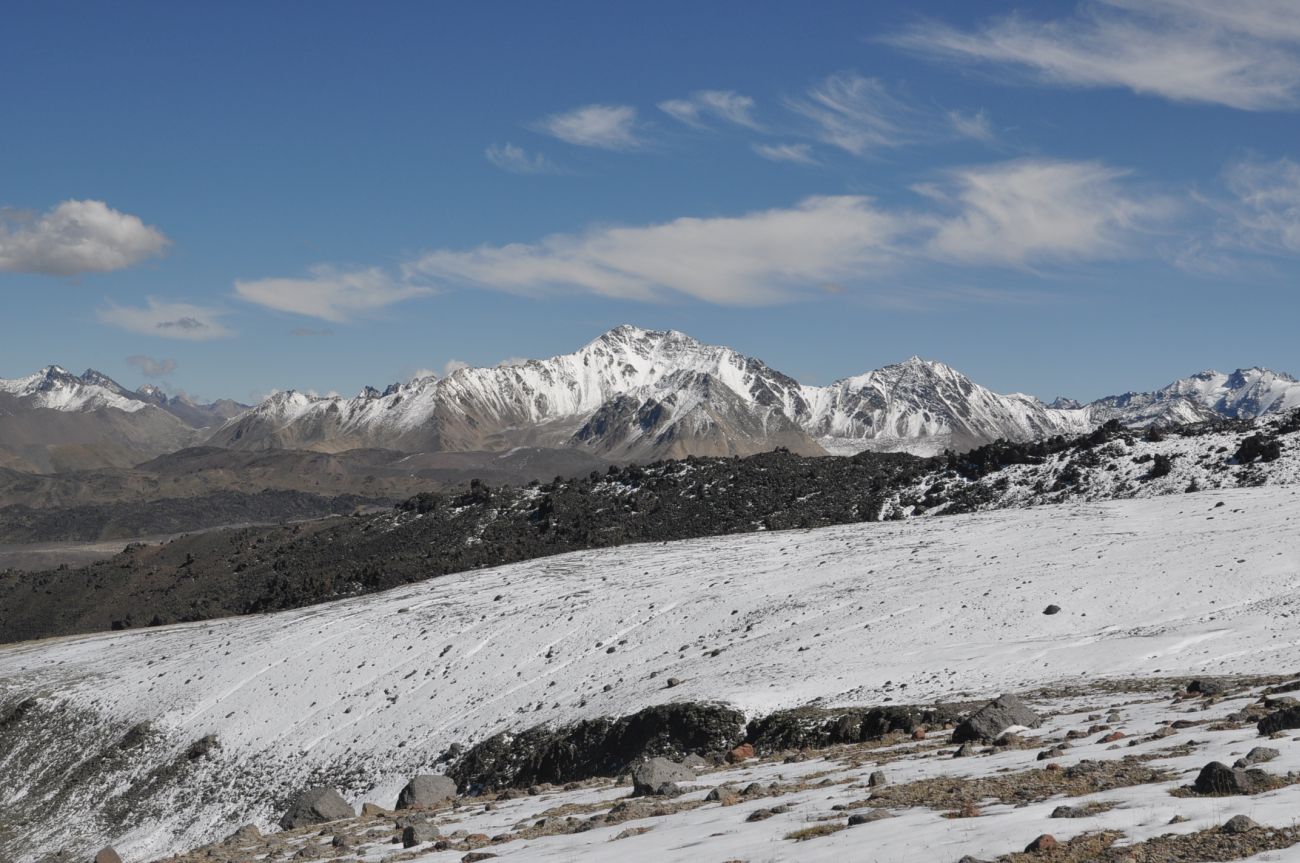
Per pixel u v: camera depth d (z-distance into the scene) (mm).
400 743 69688
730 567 94188
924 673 52688
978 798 20109
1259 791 17094
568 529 149500
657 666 69375
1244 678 39594
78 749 84250
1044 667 49688
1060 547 81062
